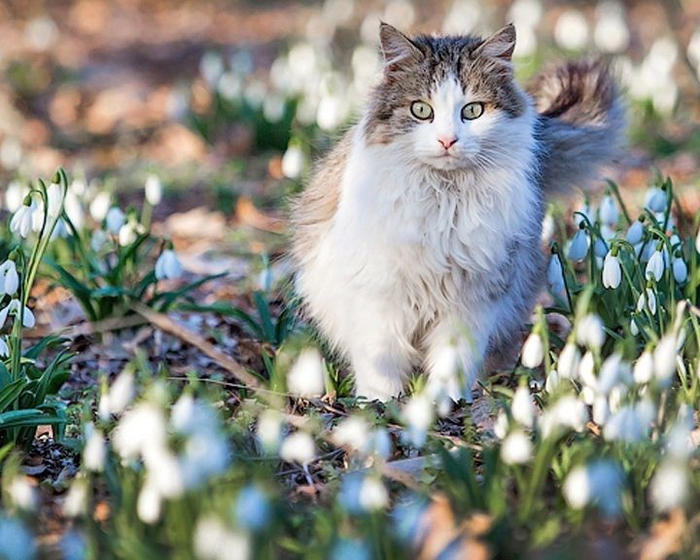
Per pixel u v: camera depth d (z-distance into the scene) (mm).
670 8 28297
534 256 10469
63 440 8695
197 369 11305
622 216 12602
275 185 17641
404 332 10047
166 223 16281
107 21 34500
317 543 6504
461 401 9375
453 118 9180
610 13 23531
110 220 11883
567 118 11359
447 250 9547
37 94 24297
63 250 12617
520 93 9617
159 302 12617
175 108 20297
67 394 10500
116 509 6918
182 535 6336
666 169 17516
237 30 33125
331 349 10773
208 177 18438
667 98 19578
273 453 7684
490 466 7273
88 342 11883
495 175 9445
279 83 20578
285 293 11820
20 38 31203
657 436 7625
